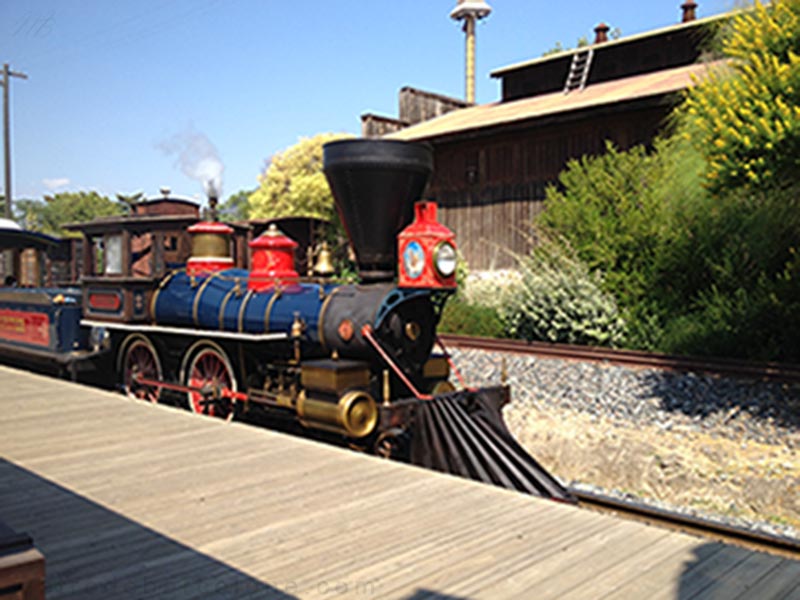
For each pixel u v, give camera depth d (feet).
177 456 17.39
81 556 11.17
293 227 37.68
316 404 19.89
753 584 9.87
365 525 12.44
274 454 17.53
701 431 23.31
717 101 24.82
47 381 29.81
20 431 20.26
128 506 13.61
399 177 21.50
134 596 9.70
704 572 10.30
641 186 39.83
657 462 20.86
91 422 21.52
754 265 33.32
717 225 33.53
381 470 16.02
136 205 33.22
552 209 43.57
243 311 24.30
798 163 22.72
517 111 56.29
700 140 27.12
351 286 22.38
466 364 35.40
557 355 36.29
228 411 25.58
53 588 9.97
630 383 29.55
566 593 9.63
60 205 248.32
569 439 23.31
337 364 19.83
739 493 18.92
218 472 15.93
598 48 60.49
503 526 12.32
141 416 22.44
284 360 23.53
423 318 22.15
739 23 25.75
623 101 42.96
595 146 47.67
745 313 31.65
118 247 28.37
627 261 38.73
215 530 12.26
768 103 23.20
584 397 27.99
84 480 15.37
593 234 40.47
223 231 28.25
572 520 12.61
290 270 25.05
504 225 53.26
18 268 40.16
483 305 47.01
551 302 38.34
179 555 11.17
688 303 36.17
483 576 10.21
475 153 55.06
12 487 14.89
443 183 57.52
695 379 29.09
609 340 37.14
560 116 46.55
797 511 17.80
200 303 25.98
